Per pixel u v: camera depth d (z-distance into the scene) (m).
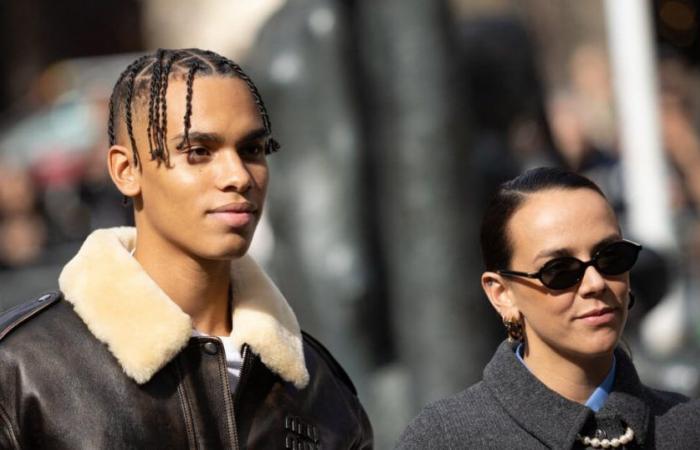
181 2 26.91
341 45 11.56
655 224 15.86
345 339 11.65
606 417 6.88
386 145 11.62
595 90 18.98
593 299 6.80
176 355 6.95
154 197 7.01
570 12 24.56
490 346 11.80
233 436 6.95
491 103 12.29
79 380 6.80
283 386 7.23
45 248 19.20
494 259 7.04
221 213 6.92
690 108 19.80
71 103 21.75
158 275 7.07
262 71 11.70
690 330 14.48
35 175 19.75
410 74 11.57
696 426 6.98
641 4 16.19
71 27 30.80
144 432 6.79
